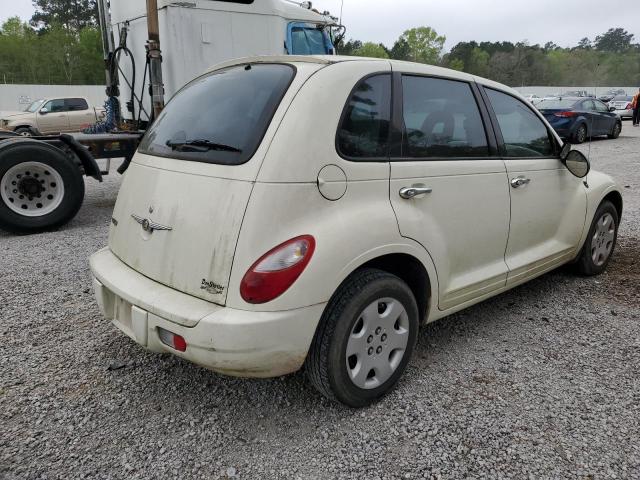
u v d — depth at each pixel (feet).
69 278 15.47
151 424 8.80
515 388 9.89
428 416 9.04
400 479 7.62
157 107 23.02
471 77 11.35
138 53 25.49
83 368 10.49
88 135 23.73
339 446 8.30
